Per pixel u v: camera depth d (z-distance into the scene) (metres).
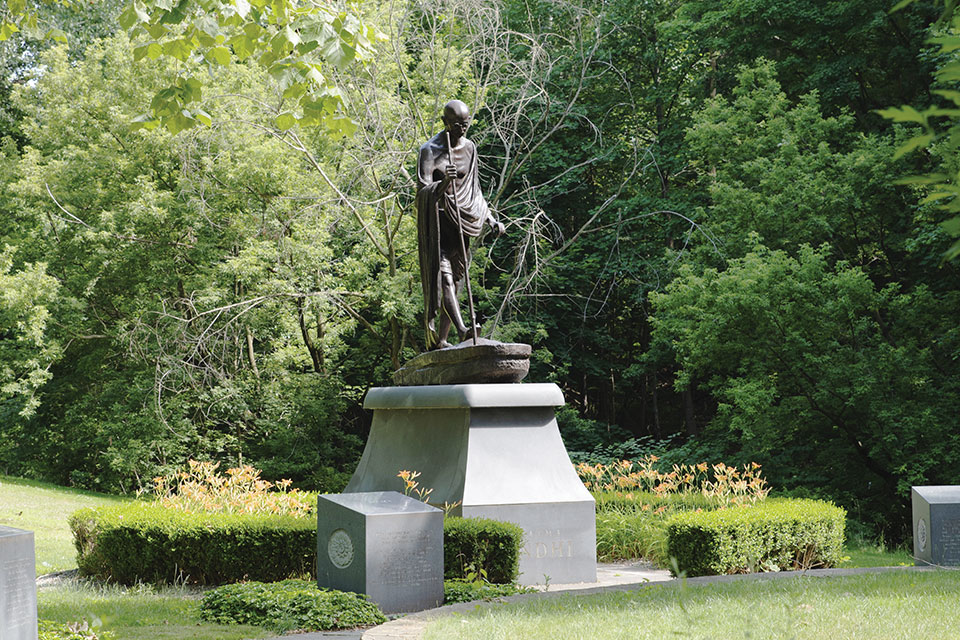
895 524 18.91
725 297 17.09
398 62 19.95
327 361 24.94
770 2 20.19
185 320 20.16
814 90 19.52
